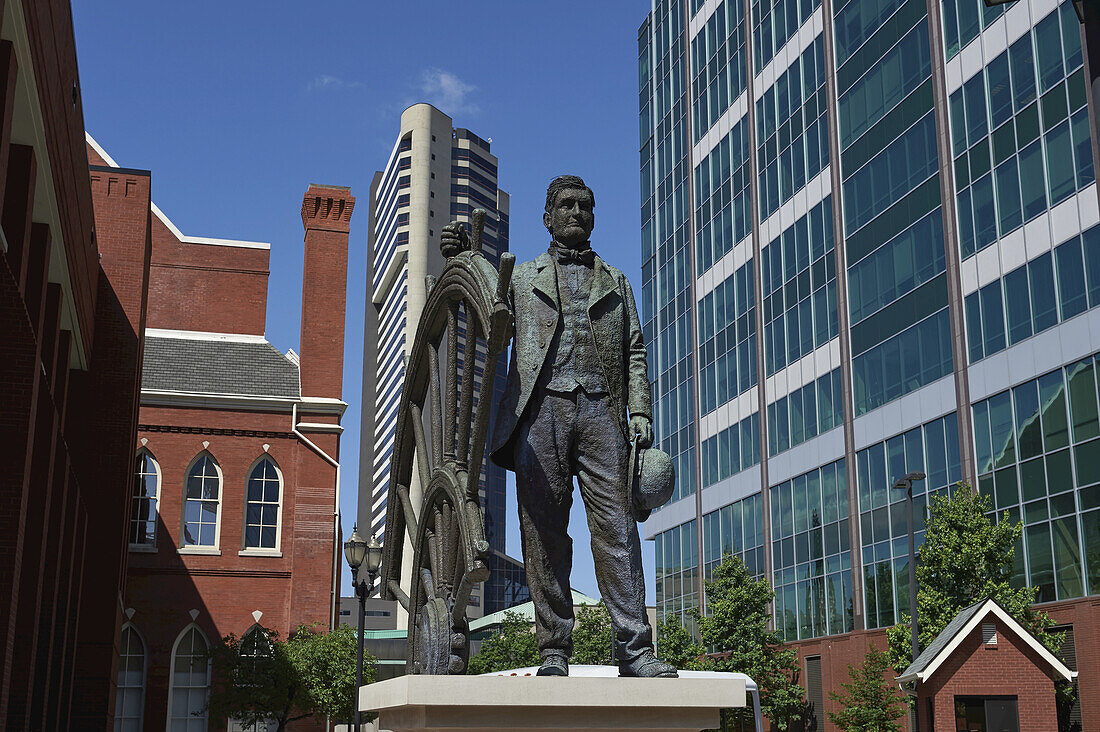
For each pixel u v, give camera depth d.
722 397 49.78
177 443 39.50
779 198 45.84
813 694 39.75
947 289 33.62
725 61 52.88
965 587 27.36
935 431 33.75
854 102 40.34
